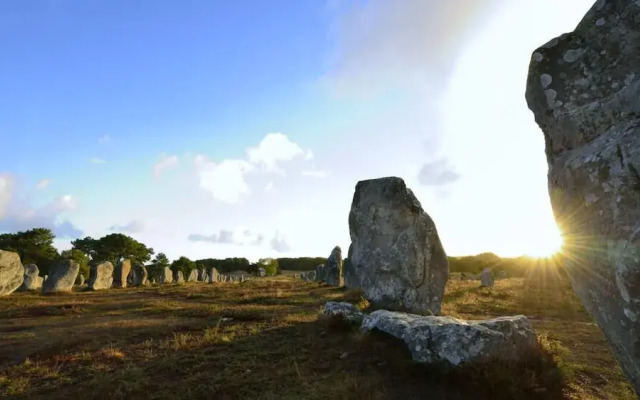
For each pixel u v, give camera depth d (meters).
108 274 33.31
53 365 8.81
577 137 4.08
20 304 19.12
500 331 7.55
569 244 4.11
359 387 6.89
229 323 12.50
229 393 6.97
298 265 90.44
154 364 8.48
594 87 4.07
